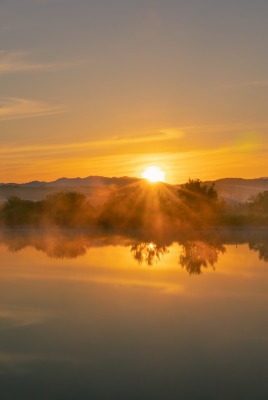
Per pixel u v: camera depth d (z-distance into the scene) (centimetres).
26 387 898
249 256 2483
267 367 977
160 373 951
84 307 1423
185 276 1902
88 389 888
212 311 1378
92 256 2455
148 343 1113
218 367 979
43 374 952
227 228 4059
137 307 1422
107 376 943
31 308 1415
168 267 2117
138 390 883
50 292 1622
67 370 969
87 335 1171
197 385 902
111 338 1153
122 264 2194
